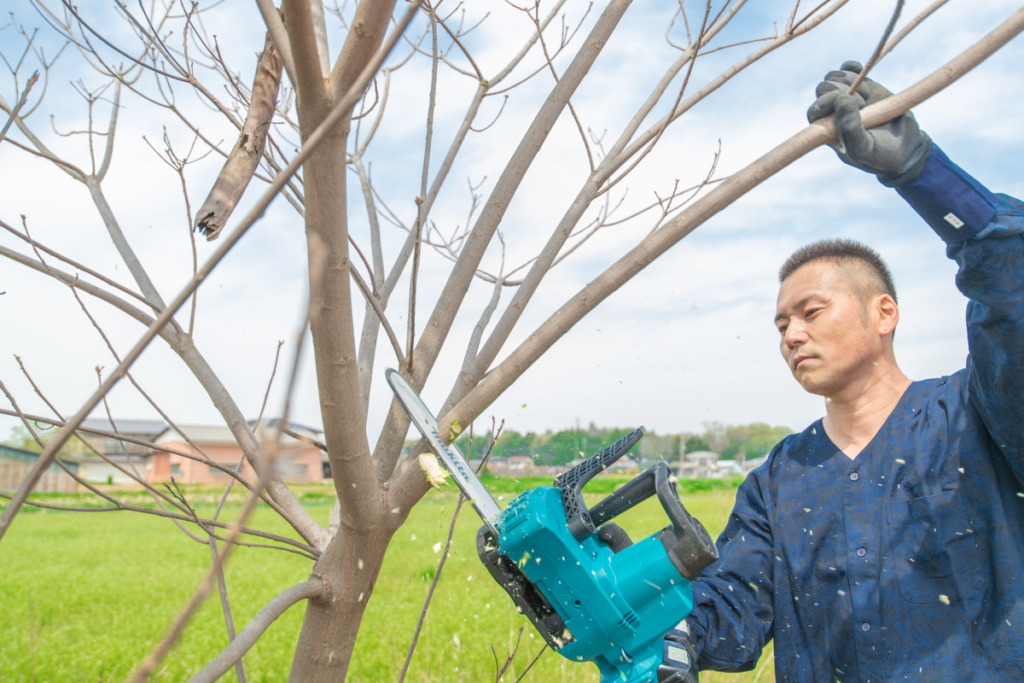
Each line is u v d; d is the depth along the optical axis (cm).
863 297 198
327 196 119
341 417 138
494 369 161
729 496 961
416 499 164
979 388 172
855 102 138
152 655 63
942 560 183
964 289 162
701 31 165
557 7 212
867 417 203
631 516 1686
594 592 166
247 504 67
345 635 165
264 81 161
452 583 995
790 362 205
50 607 993
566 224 178
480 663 525
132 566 1573
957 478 185
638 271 147
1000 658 175
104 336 176
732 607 205
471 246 177
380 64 81
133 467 171
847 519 197
